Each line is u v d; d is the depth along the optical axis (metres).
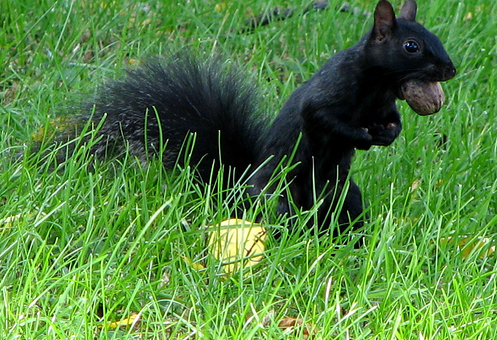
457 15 11.14
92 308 6.23
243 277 6.90
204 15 11.50
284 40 11.30
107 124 8.61
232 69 9.09
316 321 6.34
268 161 7.93
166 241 6.97
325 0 11.85
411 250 7.43
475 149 9.25
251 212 7.53
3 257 6.82
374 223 7.49
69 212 7.29
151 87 8.72
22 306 5.99
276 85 10.43
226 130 8.51
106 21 11.11
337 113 7.51
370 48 7.40
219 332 5.87
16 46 10.55
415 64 7.32
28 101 9.65
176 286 6.68
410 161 9.33
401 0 12.21
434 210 8.21
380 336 6.01
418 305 6.65
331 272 7.02
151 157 8.47
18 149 8.66
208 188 7.27
